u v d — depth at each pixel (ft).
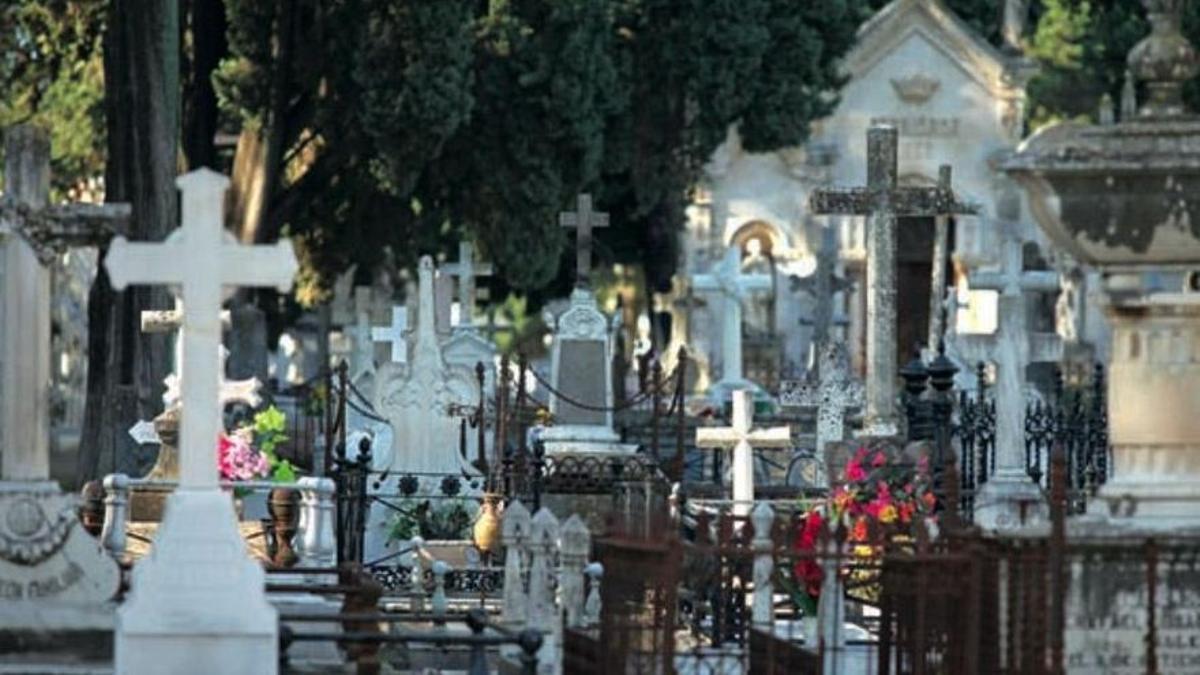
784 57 231.91
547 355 285.02
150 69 170.81
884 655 88.33
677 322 256.73
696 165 232.32
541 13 217.77
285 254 84.07
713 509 131.13
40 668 88.99
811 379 190.39
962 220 288.92
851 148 306.55
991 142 308.81
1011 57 311.27
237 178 217.77
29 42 220.02
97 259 170.30
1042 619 82.58
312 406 189.37
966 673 84.48
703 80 228.63
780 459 171.12
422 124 210.38
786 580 100.78
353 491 134.21
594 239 247.70
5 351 92.17
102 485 122.72
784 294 278.46
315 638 84.99
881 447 138.62
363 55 210.79
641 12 226.99
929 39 309.22
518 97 217.56
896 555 86.22
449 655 105.29
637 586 85.56
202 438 83.05
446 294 178.19
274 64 214.28
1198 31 228.84
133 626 82.02
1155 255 85.66
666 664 83.30
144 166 170.81
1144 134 84.84
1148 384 86.43
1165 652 83.56
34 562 91.66
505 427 148.77
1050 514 86.33
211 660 82.28
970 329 233.14
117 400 167.22
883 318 157.38
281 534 117.39
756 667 92.32
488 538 127.85
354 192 224.33
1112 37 285.84
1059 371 188.55
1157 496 85.97
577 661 91.35
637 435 187.52
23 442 92.07
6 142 92.99
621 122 227.20
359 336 207.62
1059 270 254.06
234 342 201.36
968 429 134.10
